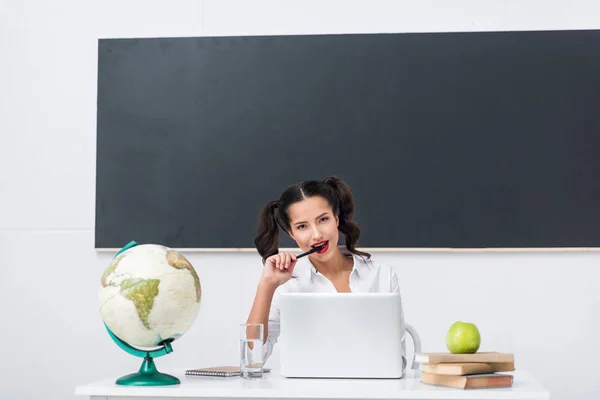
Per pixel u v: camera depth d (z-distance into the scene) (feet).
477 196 9.78
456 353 5.31
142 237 10.01
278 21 10.20
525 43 9.94
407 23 10.10
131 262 5.31
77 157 10.21
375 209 9.83
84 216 10.12
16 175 10.21
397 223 9.79
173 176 10.07
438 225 9.77
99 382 5.46
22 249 10.11
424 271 9.78
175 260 5.41
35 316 10.02
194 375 5.84
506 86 9.90
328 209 7.01
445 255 9.78
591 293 9.64
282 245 9.75
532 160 9.78
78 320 10.00
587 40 9.91
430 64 9.98
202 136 10.09
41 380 9.95
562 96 9.86
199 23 10.27
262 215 7.70
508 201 9.75
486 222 9.73
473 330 5.33
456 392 4.76
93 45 10.33
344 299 5.42
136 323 5.20
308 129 10.00
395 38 10.04
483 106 9.89
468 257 9.76
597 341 9.59
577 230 9.67
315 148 9.97
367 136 9.93
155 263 5.30
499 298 9.69
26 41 10.34
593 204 9.70
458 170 9.82
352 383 5.16
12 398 9.95
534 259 9.71
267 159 10.00
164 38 10.24
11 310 10.04
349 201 7.68
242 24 10.23
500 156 9.81
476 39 9.98
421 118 9.91
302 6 10.19
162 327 5.27
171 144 10.11
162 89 10.19
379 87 9.98
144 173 10.09
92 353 9.95
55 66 10.33
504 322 9.65
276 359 9.65
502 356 5.10
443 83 9.95
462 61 9.96
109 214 10.05
